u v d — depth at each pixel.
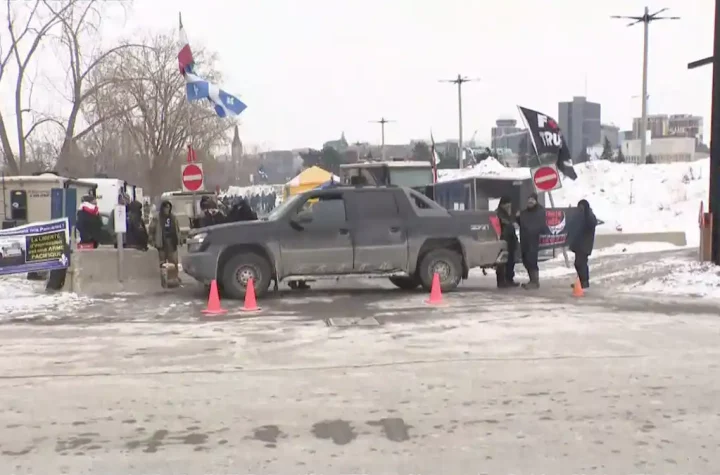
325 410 5.89
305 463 4.77
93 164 42.22
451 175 39.06
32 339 8.91
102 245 19.67
